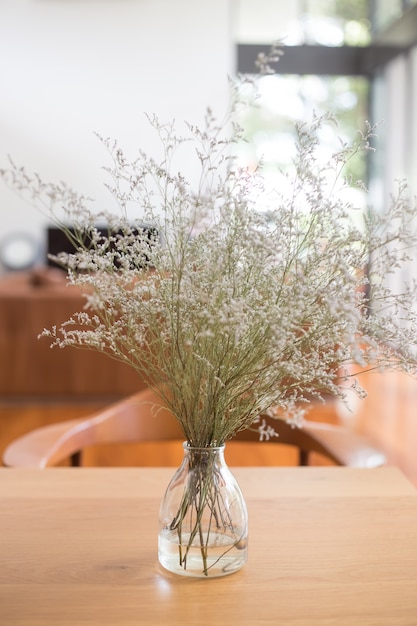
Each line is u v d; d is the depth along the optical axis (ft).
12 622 3.12
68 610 3.21
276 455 14.28
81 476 4.77
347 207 3.30
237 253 3.20
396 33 29.50
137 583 3.43
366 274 3.30
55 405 18.89
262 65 3.18
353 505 4.32
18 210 33.42
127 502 4.33
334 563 3.62
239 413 3.40
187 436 3.45
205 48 33.65
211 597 3.32
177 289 3.22
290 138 32.81
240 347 3.26
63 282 19.40
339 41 33.50
